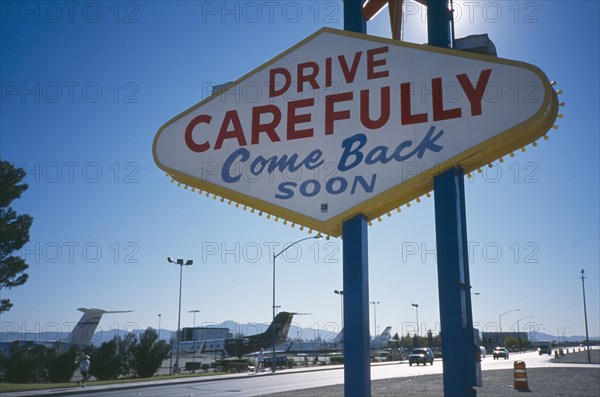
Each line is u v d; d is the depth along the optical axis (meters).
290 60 14.00
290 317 75.50
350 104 13.22
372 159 12.66
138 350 43.31
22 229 32.75
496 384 24.67
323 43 13.91
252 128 13.77
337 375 41.09
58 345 41.09
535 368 41.41
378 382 27.06
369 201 12.38
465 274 11.74
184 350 84.31
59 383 33.50
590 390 21.27
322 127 13.29
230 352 76.81
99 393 25.78
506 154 12.19
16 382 36.81
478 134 12.02
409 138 12.52
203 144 13.95
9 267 31.72
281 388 26.89
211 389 27.28
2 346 51.78
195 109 14.23
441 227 11.80
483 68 12.37
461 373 11.02
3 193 32.69
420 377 31.41
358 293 11.97
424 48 12.97
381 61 13.26
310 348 103.06
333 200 12.72
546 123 11.92
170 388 28.75
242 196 13.37
